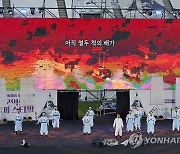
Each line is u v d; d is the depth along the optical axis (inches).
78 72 1070.4
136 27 1079.0
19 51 1061.8
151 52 1082.7
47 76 1067.3
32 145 790.5
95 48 1072.2
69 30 1067.9
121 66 1078.4
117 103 1136.2
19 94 1064.2
